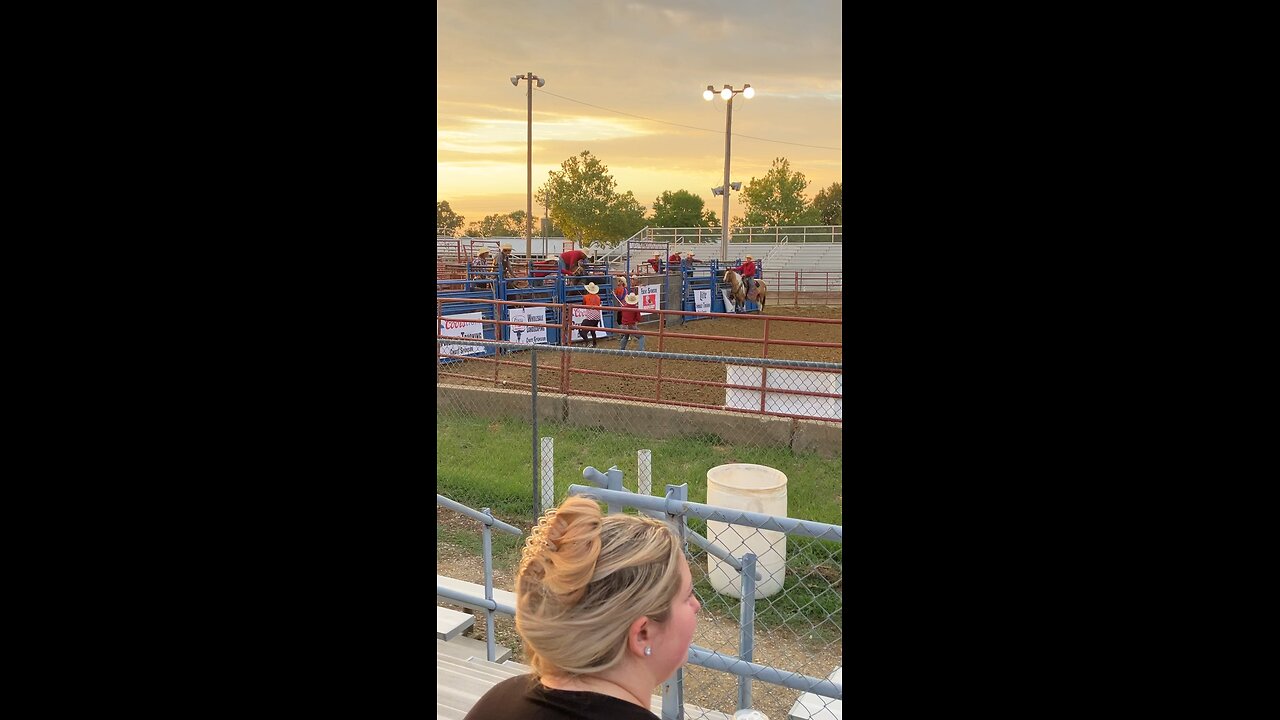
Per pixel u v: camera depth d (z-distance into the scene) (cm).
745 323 2362
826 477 893
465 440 1052
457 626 543
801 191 7675
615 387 1342
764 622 583
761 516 284
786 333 2106
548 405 1138
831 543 719
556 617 124
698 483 883
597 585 123
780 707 469
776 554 618
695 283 2527
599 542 126
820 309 3019
